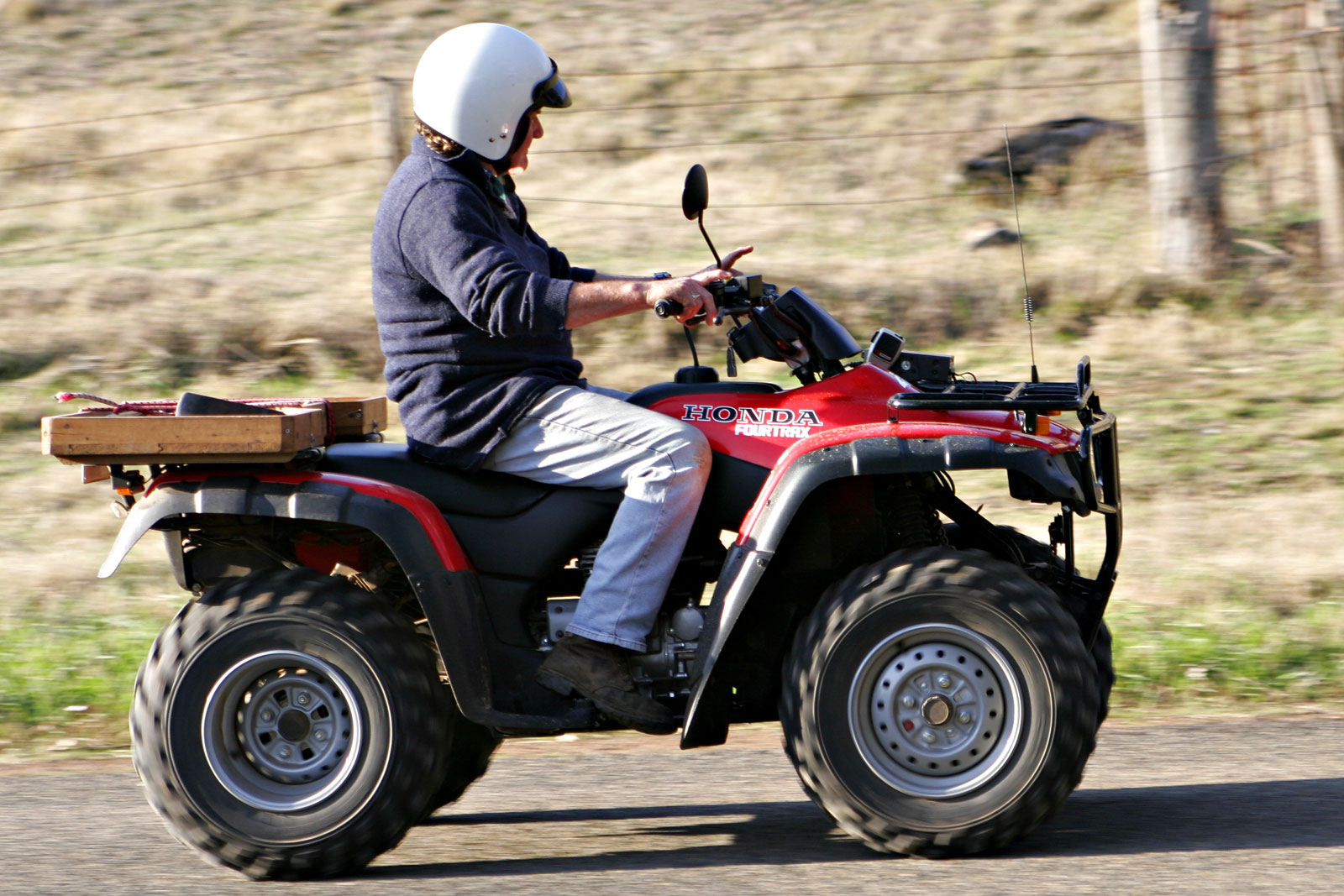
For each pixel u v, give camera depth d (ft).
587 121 192.65
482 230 48.03
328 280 139.13
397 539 47.14
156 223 163.94
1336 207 133.69
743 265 138.21
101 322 130.52
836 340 51.29
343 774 47.19
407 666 47.24
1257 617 76.74
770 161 176.45
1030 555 54.60
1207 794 54.24
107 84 213.87
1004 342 126.52
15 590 87.25
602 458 48.29
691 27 224.74
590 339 126.72
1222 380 116.47
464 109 48.67
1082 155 166.50
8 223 164.55
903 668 46.26
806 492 46.21
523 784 59.82
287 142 187.52
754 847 49.98
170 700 46.88
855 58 206.80
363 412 54.39
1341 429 106.01
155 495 47.80
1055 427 48.67
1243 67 148.05
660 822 53.88
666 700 50.52
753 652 50.06
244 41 229.66
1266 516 92.07
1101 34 205.26
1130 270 135.85
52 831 53.93
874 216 157.99
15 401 119.44
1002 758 45.85
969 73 197.98
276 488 47.47
